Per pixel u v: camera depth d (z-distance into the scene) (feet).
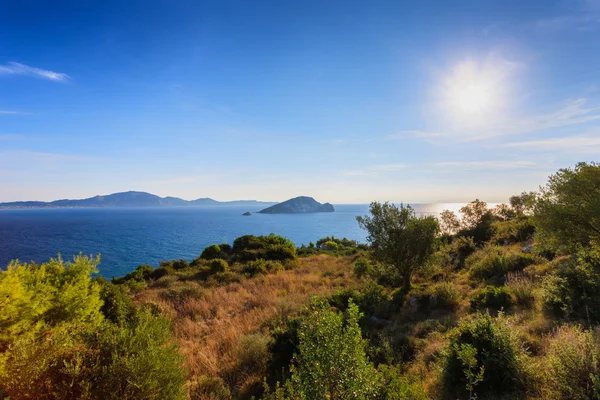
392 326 30.76
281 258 106.32
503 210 90.43
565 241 29.53
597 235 27.35
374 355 23.91
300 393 12.13
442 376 18.34
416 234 45.96
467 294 36.65
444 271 51.52
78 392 14.15
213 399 21.59
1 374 13.69
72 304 25.89
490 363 17.13
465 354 15.11
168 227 568.00
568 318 22.08
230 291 60.59
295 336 26.48
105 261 215.92
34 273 27.02
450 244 73.36
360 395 11.33
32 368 13.91
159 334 19.02
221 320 41.50
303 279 65.82
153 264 202.59
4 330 19.07
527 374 16.10
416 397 13.51
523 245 52.65
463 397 16.72
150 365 15.26
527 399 14.73
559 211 29.53
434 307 34.76
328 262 94.84
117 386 14.34
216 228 547.90
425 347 24.21
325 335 12.33
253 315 40.96
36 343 16.49
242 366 26.58
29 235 419.54
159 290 62.75
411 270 47.32
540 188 32.65
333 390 11.50
